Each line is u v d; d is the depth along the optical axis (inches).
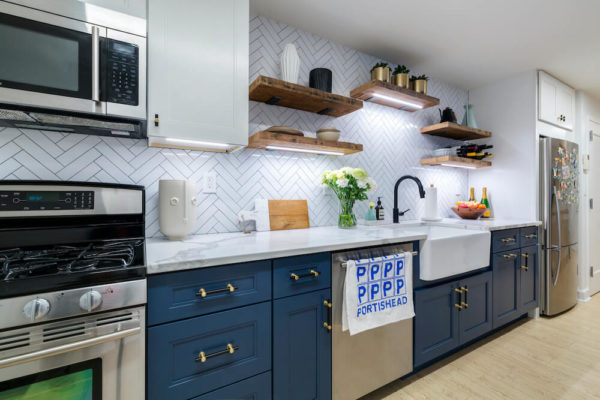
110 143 57.3
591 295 128.3
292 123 78.8
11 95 38.3
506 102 114.6
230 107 55.8
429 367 73.2
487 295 82.2
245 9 57.8
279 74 77.0
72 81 41.9
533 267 101.0
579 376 69.4
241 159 71.7
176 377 39.4
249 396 45.2
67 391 32.6
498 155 117.1
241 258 43.7
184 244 53.1
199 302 41.0
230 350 43.0
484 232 79.4
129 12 46.1
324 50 85.5
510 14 74.7
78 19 42.4
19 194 45.1
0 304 29.2
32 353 30.0
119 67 45.1
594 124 133.3
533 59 99.2
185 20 51.4
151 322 37.6
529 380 67.9
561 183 106.7
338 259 54.5
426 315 66.8
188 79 51.5
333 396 54.0
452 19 77.0
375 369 59.5
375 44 89.0
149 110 48.1
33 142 51.4
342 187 77.6
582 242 124.3
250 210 72.6
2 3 38.2
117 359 34.9
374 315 57.0
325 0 69.3
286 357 48.7
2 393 29.9
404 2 70.2
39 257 40.1
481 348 82.7
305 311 50.8
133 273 35.6
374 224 88.2
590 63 102.1
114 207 51.5
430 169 112.7
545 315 105.8
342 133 88.4
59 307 31.4
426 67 104.7
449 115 105.3
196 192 59.6
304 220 79.4
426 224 97.3
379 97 89.9
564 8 72.4
